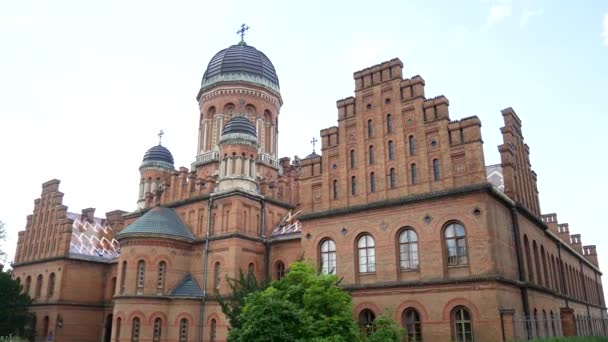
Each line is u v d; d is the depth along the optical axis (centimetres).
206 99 5506
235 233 4159
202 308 4153
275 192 4741
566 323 3344
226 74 5447
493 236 2955
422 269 3128
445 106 3312
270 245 4388
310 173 3850
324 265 3603
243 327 2227
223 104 5384
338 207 3612
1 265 5331
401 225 3291
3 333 4781
